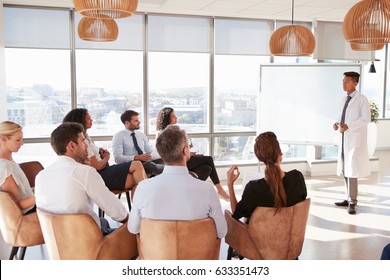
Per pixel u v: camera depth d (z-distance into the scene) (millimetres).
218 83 7176
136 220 2236
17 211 2742
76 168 2330
